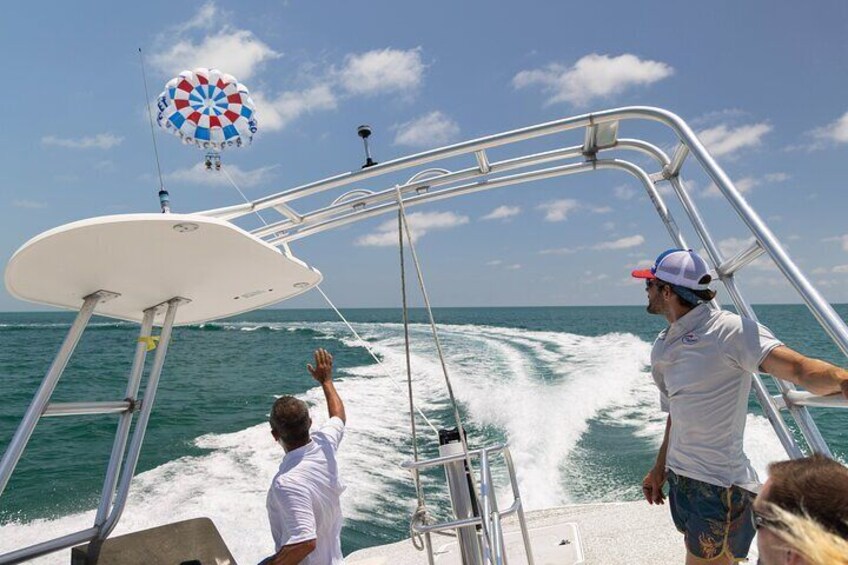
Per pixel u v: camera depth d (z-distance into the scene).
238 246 2.88
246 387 20.50
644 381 17.00
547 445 11.33
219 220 2.67
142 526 8.26
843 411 13.80
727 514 2.35
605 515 4.75
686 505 2.44
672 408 2.49
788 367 2.11
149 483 10.18
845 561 0.92
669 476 2.55
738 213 2.70
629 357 21.59
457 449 2.55
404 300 2.78
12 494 10.59
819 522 1.04
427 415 13.95
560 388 16.39
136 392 3.39
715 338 2.33
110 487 3.25
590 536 4.36
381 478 9.30
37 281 2.86
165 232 2.65
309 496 2.58
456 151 3.66
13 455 2.72
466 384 17.34
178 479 10.28
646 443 11.08
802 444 10.51
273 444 12.35
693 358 2.38
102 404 3.17
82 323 3.06
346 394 16.55
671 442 2.52
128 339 39.41
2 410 18.20
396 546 4.97
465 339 31.06
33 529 8.99
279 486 2.59
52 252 2.62
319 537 2.63
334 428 2.88
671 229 3.57
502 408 14.37
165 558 3.27
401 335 35.44
